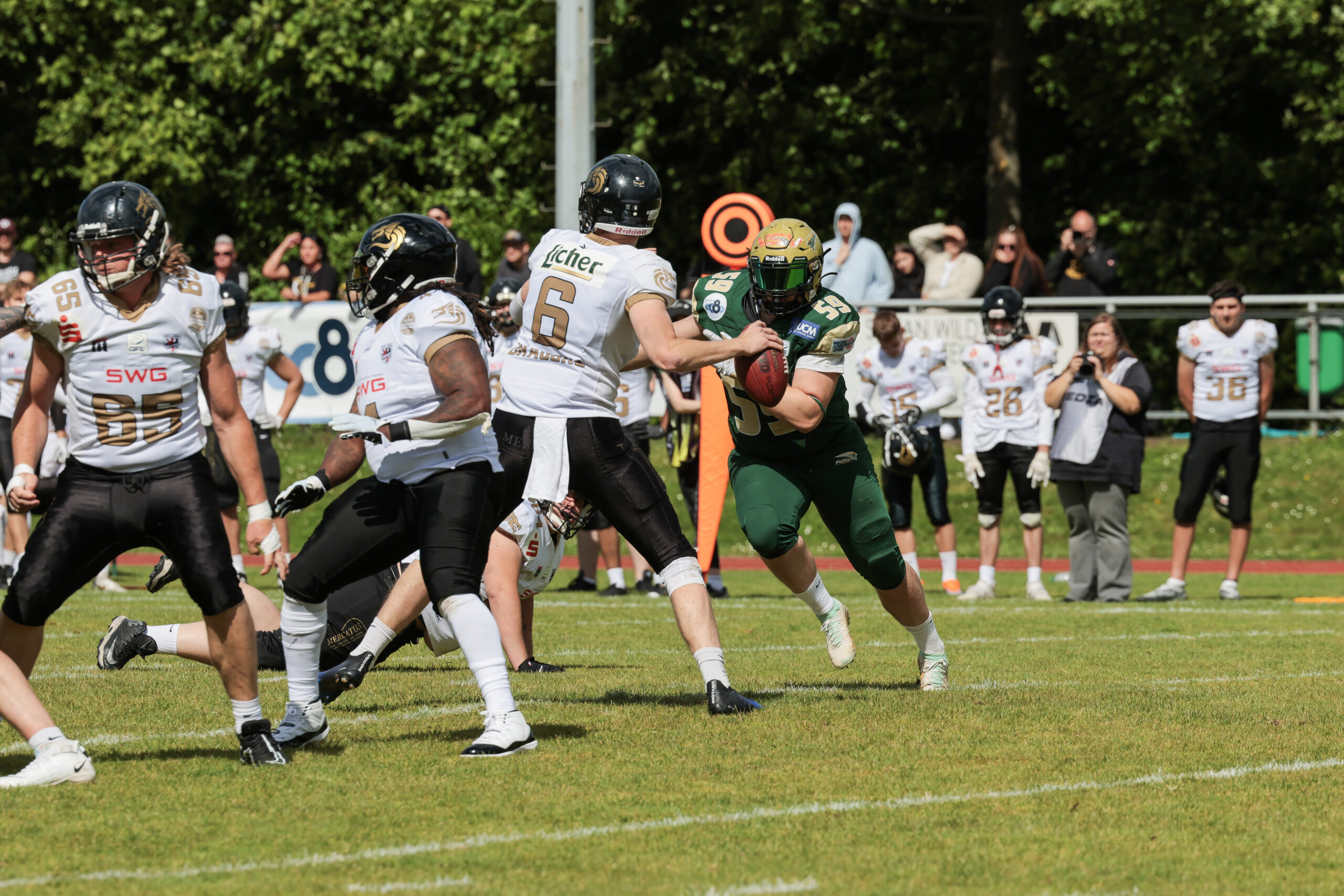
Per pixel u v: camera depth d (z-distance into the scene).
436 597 19.44
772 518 23.56
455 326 19.09
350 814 16.45
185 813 16.44
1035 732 21.39
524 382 22.11
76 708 23.34
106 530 18.08
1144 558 61.75
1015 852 15.17
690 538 61.59
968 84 95.56
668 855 14.95
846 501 23.98
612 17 88.31
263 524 19.28
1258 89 94.50
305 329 66.50
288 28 97.19
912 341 46.44
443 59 99.25
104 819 16.11
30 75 106.81
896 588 24.73
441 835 15.62
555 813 16.58
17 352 46.56
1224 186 95.38
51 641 32.22
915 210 96.88
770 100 92.31
